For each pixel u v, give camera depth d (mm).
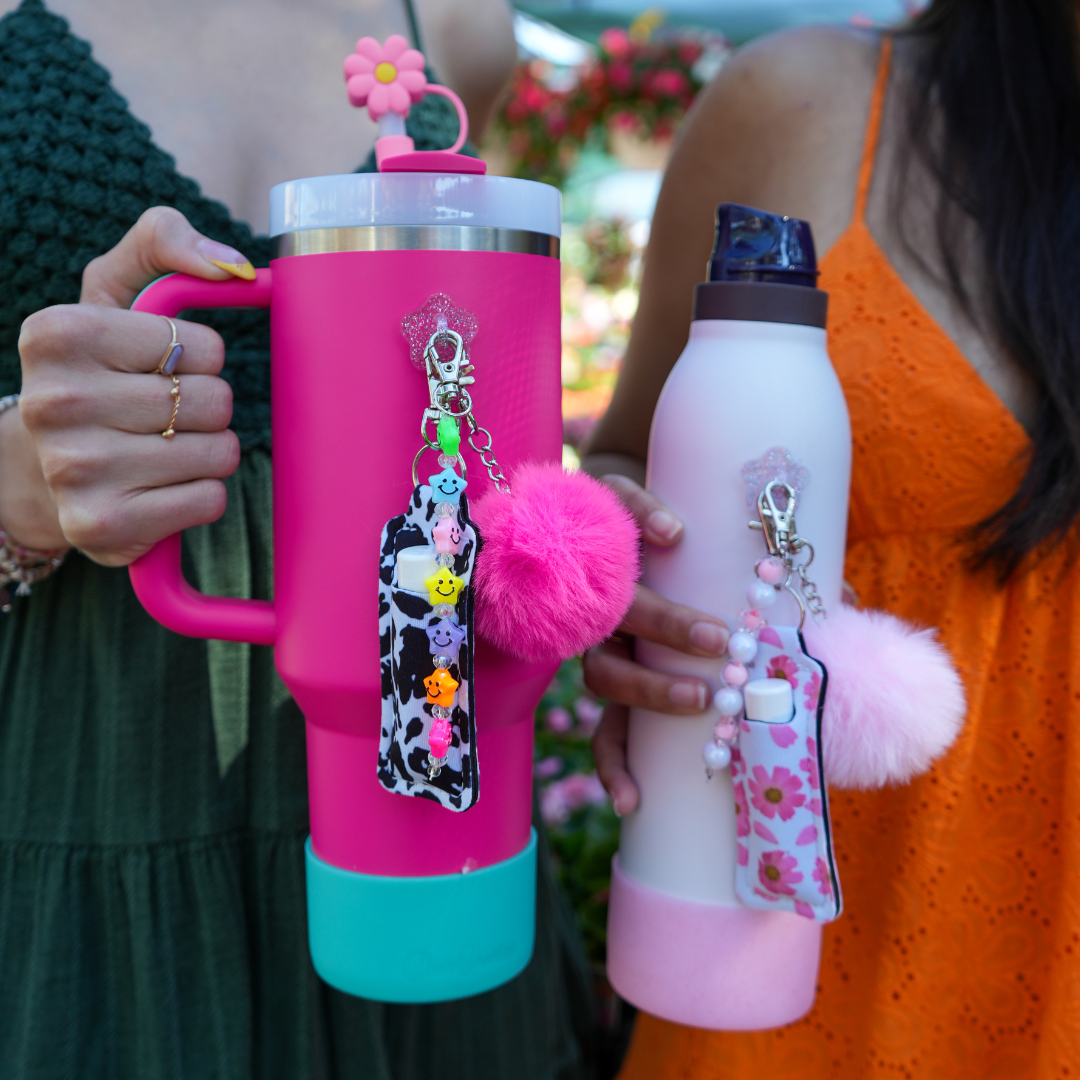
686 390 569
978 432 760
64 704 657
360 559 482
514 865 534
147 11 667
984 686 767
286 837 684
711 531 562
